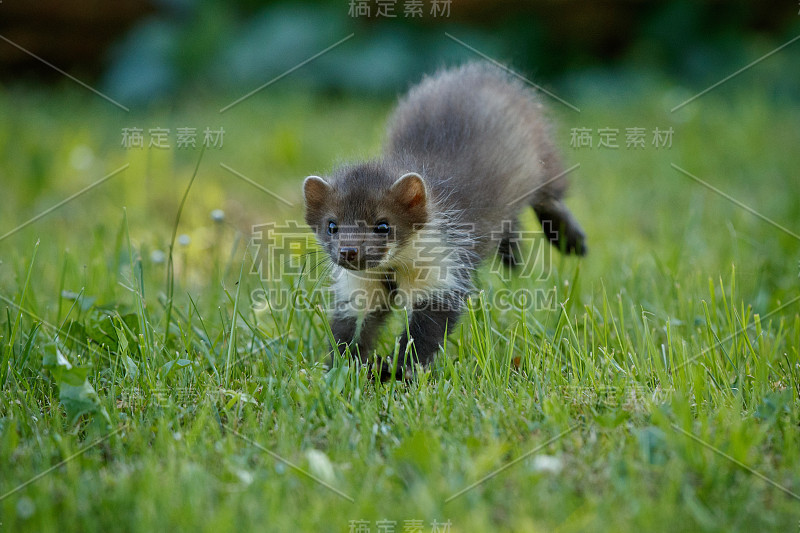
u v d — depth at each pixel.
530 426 7.27
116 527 6.00
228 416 7.61
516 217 11.23
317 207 9.85
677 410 7.18
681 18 22.73
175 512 6.00
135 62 22.84
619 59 23.55
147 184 16.11
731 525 5.96
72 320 9.22
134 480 6.48
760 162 17.30
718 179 16.69
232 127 19.61
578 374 8.34
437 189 9.83
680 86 21.98
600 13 22.91
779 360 8.89
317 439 7.29
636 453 6.83
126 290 10.77
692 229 13.20
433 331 9.45
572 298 10.07
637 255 12.21
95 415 7.68
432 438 6.91
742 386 8.09
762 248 12.40
